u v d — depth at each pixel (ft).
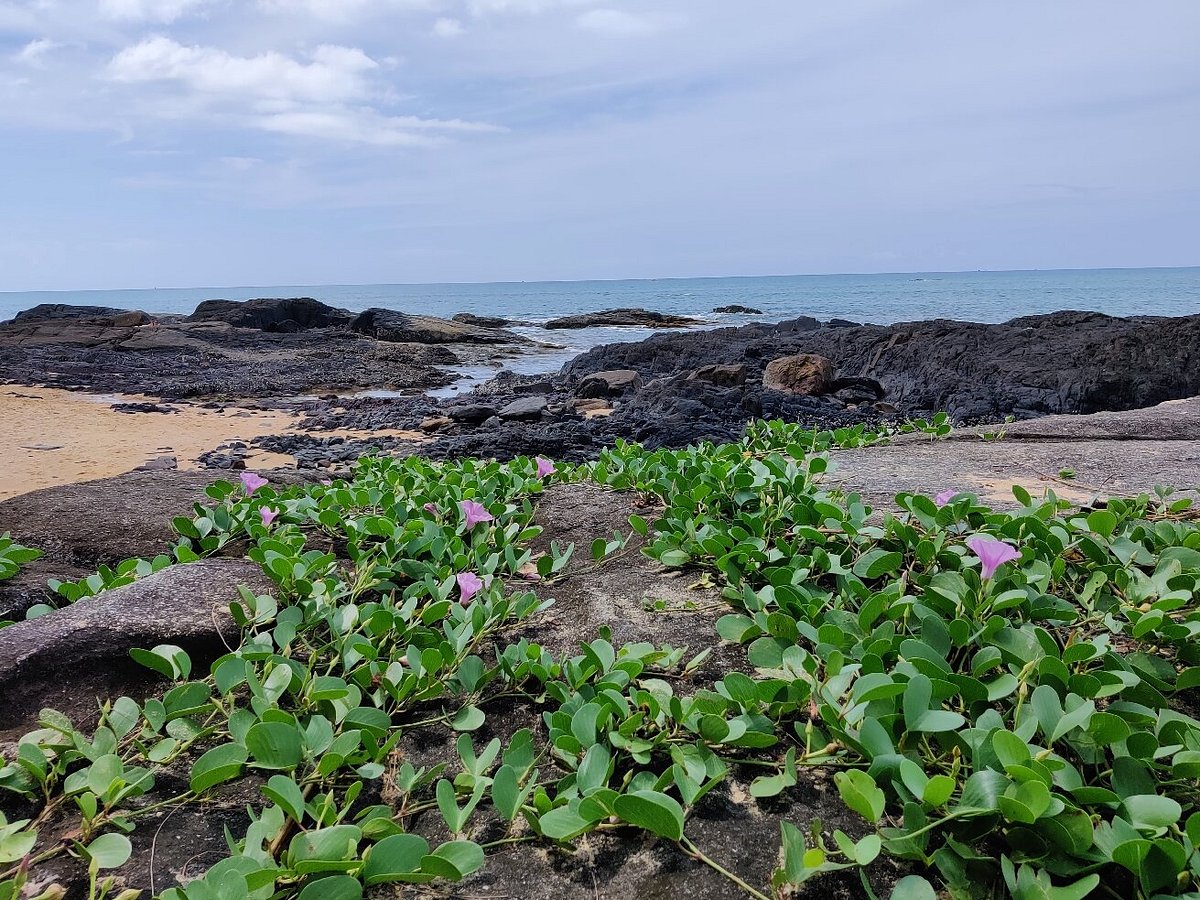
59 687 6.38
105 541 10.84
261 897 4.02
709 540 7.97
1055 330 57.82
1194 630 5.79
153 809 4.99
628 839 4.71
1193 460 13.01
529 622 7.59
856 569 7.39
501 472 12.45
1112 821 4.24
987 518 8.23
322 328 113.60
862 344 64.49
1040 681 5.32
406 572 8.39
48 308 128.26
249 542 9.87
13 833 4.55
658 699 5.44
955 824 4.35
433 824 4.98
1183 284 460.14
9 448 31.94
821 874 4.36
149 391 52.80
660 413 40.42
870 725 4.79
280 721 5.29
